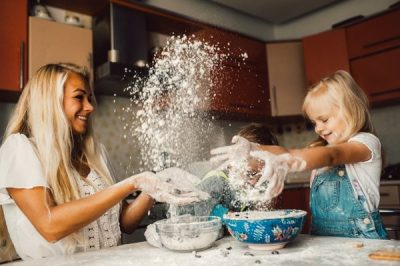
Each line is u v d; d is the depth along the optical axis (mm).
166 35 2830
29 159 967
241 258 680
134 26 2408
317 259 629
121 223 1189
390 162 2938
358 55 2871
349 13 3367
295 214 760
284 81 3229
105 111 2424
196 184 1049
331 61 3000
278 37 3863
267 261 641
